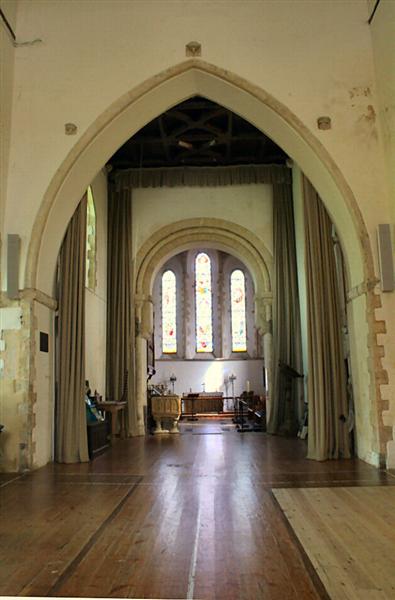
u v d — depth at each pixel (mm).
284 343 12281
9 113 7812
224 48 7992
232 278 21219
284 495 5480
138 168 12891
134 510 4918
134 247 13039
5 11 7672
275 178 12852
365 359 7426
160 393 14898
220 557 3598
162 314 20891
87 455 8031
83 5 8148
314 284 8461
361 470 6832
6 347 7246
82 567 3426
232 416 18656
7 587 3100
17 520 4598
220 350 20641
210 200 13141
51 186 7652
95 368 11297
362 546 3795
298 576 3236
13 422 7121
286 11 8094
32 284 7398
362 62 7867
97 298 11617
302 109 7793
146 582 3164
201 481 6289
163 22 8086
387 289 7125
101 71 7973
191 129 11648
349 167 7590
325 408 8055
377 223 7422
